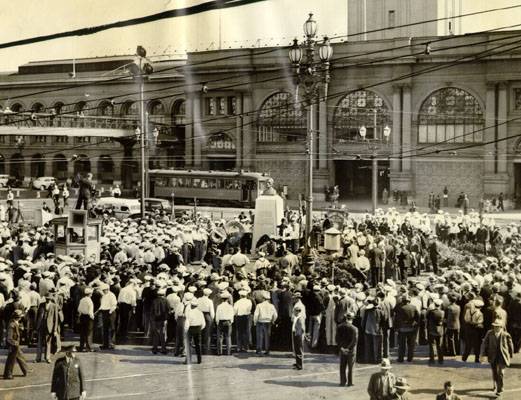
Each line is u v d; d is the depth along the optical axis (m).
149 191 56.03
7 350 17.00
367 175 60.06
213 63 63.72
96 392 13.33
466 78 54.00
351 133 58.59
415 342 15.92
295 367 15.21
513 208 53.19
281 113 61.31
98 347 17.22
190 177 54.12
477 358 15.74
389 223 34.44
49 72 76.81
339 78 57.97
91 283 18.22
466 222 33.50
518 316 16.30
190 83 65.44
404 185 56.44
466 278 17.73
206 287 18.12
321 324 17.02
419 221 34.53
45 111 76.44
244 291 16.89
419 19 57.59
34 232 30.25
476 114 54.34
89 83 73.62
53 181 63.16
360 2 59.25
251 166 62.94
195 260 29.58
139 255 24.42
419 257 27.34
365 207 56.12
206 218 40.41
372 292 20.69
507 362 13.07
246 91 62.34
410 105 56.09
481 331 15.88
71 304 18.45
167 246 25.42
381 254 24.81
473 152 54.53
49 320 15.93
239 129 62.91
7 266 19.59
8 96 78.94
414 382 14.03
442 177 55.72
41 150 76.12
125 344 17.52
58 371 12.19
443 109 55.44
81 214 26.08
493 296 16.16
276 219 30.67
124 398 12.91
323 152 59.41
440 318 15.30
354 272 23.89
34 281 18.53
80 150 73.94
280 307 17.09
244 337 16.75
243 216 37.38
